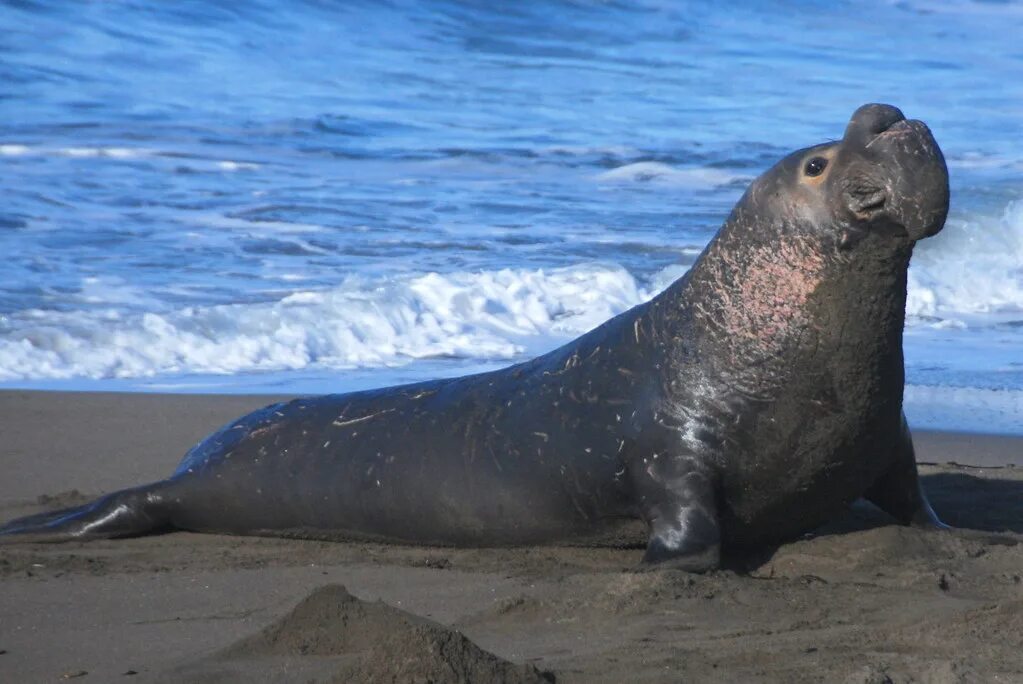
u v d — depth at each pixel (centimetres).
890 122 2302
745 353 2431
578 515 2602
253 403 4241
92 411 4097
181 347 4859
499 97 9725
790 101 10081
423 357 4938
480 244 6219
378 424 2848
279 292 5366
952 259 6481
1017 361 5019
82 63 9294
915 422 4103
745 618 2053
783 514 2514
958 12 13200
